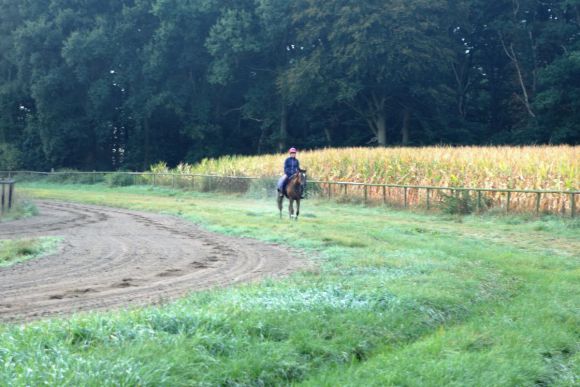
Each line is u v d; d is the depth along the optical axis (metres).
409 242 16.80
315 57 51.72
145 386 5.18
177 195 39.44
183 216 24.69
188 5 56.81
